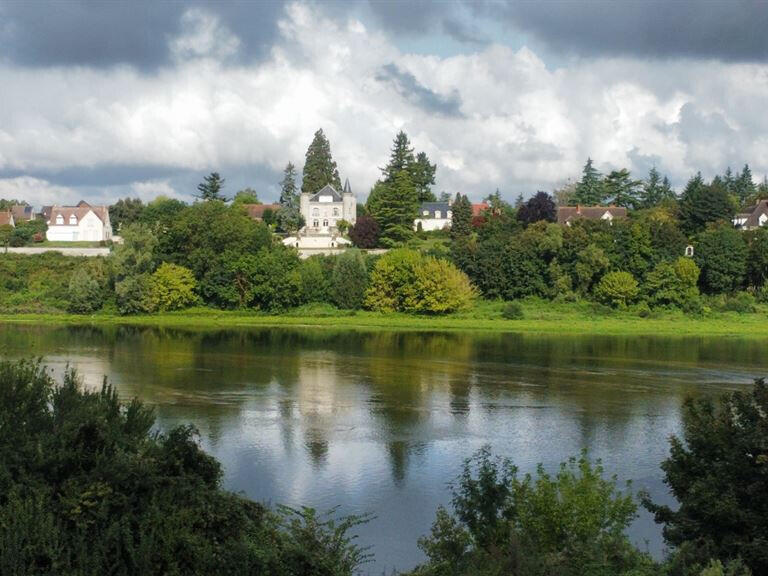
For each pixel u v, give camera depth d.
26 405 23.23
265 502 35.25
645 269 130.38
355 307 128.75
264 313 126.06
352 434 50.53
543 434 51.38
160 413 54.66
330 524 25.33
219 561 19.84
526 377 72.12
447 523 25.97
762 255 130.75
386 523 35.59
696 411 28.41
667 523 27.31
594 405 60.12
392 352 87.31
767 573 22.52
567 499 26.31
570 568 22.52
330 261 137.50
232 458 44.81
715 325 115.12
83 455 21.27
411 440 49.34
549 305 128.75
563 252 133.62
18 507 19.03
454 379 70.44
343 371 73.75
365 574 30.05
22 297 122.50
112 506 20.59
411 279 125.94
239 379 68.31
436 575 24.77
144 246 125.50
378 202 166.88
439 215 189.00
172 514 20.25
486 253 132.75
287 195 197.62
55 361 75.56
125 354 81.62
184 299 126.19
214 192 195.38
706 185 174.00
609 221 148.12
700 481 24.61
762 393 25.70
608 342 99.69
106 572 19.42
